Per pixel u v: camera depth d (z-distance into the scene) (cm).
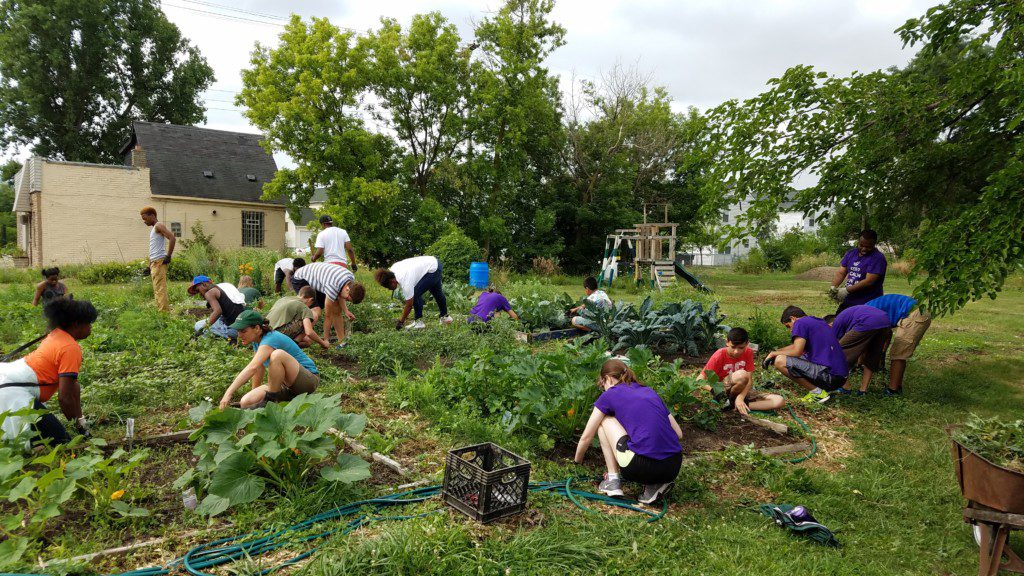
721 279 3100
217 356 722
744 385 647
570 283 2648
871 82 735
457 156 2820
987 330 1258
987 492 356
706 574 347
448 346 841
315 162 2344
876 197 836
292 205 2452
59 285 1070
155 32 3784
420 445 512
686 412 640
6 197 5519
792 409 684
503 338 906
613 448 446
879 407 707
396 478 443
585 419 534
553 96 3250
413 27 2617
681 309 970
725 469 514
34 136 3653
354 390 656
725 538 392
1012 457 371
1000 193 554
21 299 1270
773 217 795
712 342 955
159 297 1044
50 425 441
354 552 327
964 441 383
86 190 2489
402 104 2647
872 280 804
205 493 398
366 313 1071
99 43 3550
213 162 2897
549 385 557
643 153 3362
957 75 651
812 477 500
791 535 404
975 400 745
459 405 578
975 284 563
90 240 2506
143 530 355
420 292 940
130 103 3872
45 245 2427
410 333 884
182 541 344
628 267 2927
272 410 391
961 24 666
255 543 343
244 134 3114
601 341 635
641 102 3300
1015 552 393
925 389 784
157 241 1034
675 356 913
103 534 347
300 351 539
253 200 2870
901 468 537
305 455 405
